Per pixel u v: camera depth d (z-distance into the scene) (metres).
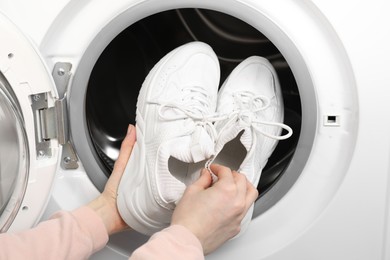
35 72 0.59
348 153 0.70
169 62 0.73
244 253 0.75
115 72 0.86
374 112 0.67
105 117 0.84
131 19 0.66
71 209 0.72
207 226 0.54
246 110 0.66
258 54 0.87
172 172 0.69
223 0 0.65
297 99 0.82
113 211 0.69
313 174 0.72
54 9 0.63
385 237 0.72
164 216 0.66
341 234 0.73
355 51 0.66
